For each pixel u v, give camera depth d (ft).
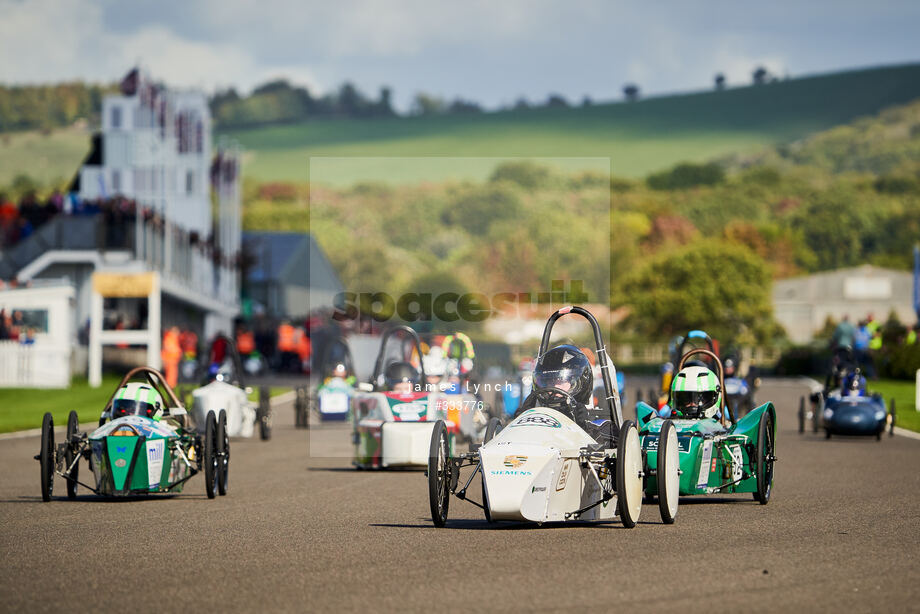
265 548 121.19
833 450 252.42
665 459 138.00
